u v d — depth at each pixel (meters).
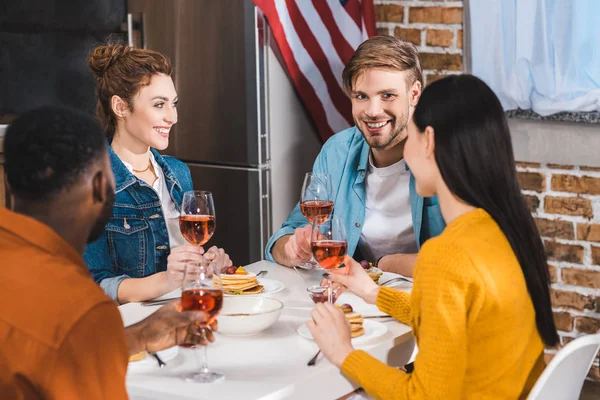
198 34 3.22
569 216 3.10
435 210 2.32
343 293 2.00
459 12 3.23
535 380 1.47
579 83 2.97
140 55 2.28
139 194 2.28
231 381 1.43
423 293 1.36
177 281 1.90
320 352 1.58
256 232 3.22
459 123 1.39
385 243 2.43
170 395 1.38
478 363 1.38
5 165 1.15
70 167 1.13
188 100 3.30
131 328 1.43
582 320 3.13
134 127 2.29
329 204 2.20
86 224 1.19
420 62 2.34
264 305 1.75
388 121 2.30
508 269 1.37
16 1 3.66
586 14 2.92
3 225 1.12
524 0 3.03
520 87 3.09
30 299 1.06
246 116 3.15
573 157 3.05
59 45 3.67
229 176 3.25
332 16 3.25
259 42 3.09
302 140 3.35
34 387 1.05
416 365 1.36
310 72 3.23
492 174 1.39
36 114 1.16
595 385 3.09
